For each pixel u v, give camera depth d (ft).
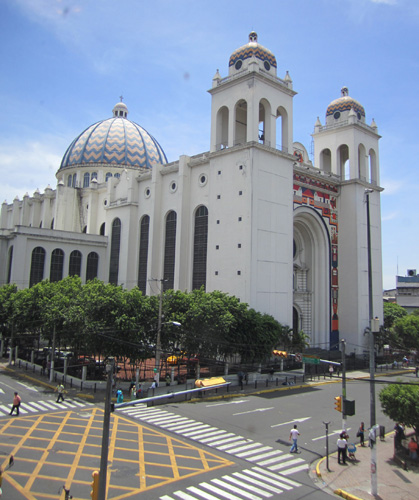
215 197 148.97
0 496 50.85
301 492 56.13
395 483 60.64
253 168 138.62
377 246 190.90
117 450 67.87
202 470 61.46
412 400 68.54
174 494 53.36
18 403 85.92
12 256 173.47
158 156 262.67
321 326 176.86
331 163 198.39
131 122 272.31
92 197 217.97
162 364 125.18
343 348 71.77
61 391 98.17
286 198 150.41
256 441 75.36
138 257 183.01
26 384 114.42
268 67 151.23
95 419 84.89
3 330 148.97
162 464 62.95
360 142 192.13
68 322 108.88
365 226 186.50
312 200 174.81
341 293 183.11
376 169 199.21
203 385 61.72
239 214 139.85
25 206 246.47
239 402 103.86
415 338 175.73
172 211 169.07
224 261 142.41
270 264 141.38
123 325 103.60
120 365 134.10
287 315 145.79
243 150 141.59
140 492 53.47
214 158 151.23
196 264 156.56
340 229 186.50
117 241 192.24
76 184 244.22
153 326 111.65
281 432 81.05
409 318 183.93
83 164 244.83
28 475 57.31
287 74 157.79
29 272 173.17
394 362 176.45
